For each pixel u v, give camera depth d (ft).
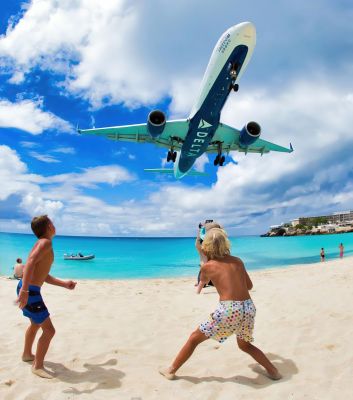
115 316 19.97
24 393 10.07
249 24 40.16
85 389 10.43
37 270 11.58
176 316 20.11
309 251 171.83
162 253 220.02
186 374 11.66
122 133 60.08
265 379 11.00
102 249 299.38
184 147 58.39
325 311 18.26
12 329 16.93
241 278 11.04
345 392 9.69
